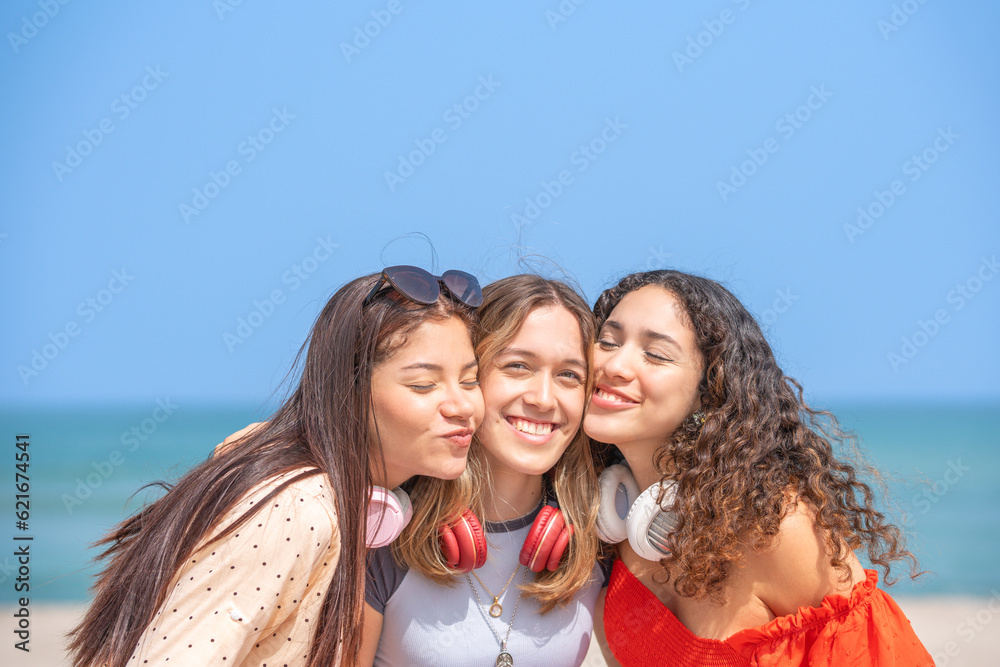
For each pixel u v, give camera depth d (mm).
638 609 2146
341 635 1924
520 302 2094
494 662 2104
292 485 1901
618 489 2158
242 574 1867
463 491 2086
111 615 1910
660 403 2113
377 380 1987
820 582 2055
